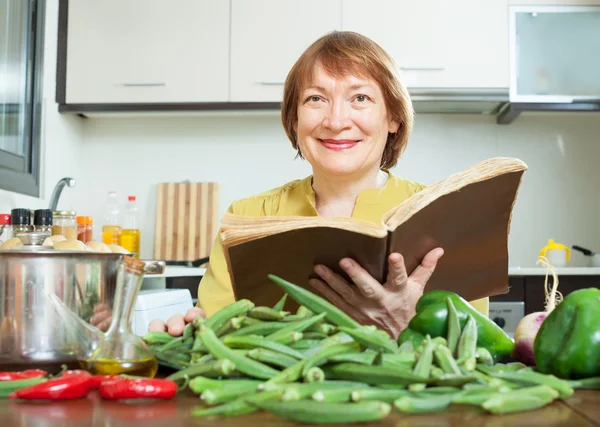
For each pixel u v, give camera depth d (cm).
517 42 271
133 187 307
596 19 271
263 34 276
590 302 63
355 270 81
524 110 273
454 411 50
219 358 57
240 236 71
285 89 138
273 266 79
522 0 271
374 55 125
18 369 70
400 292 87
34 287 70
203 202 302
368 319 91
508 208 87
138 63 279
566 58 271
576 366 61
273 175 306
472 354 62
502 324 247
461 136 302
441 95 271
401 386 53
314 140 127
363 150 127
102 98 279
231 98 276
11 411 49
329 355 56
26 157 253
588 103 271
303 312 69
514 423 46
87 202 307
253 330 65
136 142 308
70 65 280
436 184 77
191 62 278
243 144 307
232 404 48
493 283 101
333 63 123
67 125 290
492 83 271
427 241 85
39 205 258
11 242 105
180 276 252
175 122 308
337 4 274
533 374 56
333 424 45
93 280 74
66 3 281
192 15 278
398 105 130
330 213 137
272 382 52
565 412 50
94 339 71
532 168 300
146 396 52
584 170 299
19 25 246
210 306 132
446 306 70
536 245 298
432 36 271
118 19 280
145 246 305
